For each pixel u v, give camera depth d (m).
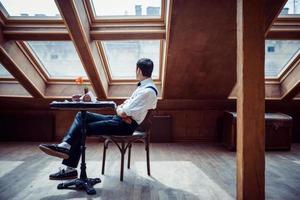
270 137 5.07
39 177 3.31
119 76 5.36
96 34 4.01
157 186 3.05
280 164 4.08
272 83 5.40
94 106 2.71
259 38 2.46
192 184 3.13
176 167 3.84
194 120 5.77
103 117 3.21
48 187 2.97
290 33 3.99
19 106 5.68
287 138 5.08
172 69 4.53
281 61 4.99
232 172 3.61
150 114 3.18
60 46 4.64
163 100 5.49
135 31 3.97
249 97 2.46
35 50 4.71
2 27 3.94
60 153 2.88
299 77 4.84
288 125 5.06
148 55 4.89
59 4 3.31
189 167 3.84
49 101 5.52
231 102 5.55
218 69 4.54
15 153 4.58
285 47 4.65
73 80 5.38
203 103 5.58
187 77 4.75
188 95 5.30
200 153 4.73
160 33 3.98
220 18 3.54
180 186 3.06
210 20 3.57
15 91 5.38
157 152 4.79
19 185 3.03
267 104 5.61
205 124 5.77
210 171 3.65
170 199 2.69
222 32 3.76
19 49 4.44
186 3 3.32
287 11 3.92
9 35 3.98
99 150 4.91
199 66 4.46
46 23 3.91
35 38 4.00
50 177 3.04
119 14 3.99
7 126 5.66
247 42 2.46
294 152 4.94
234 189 2.98
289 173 3.61
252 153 2.46
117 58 4.94
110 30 3.99
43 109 5.75
